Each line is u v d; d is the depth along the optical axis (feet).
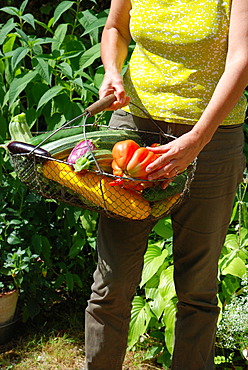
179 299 8.10
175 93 7.04
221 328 9.65
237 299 10.14
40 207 11.27
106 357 7.83
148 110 7.20
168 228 10.30
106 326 7.72
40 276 10.94
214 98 6.48
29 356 10.33
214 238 7.58
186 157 6.37
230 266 10.03
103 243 7.64
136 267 7.64
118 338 7.80
